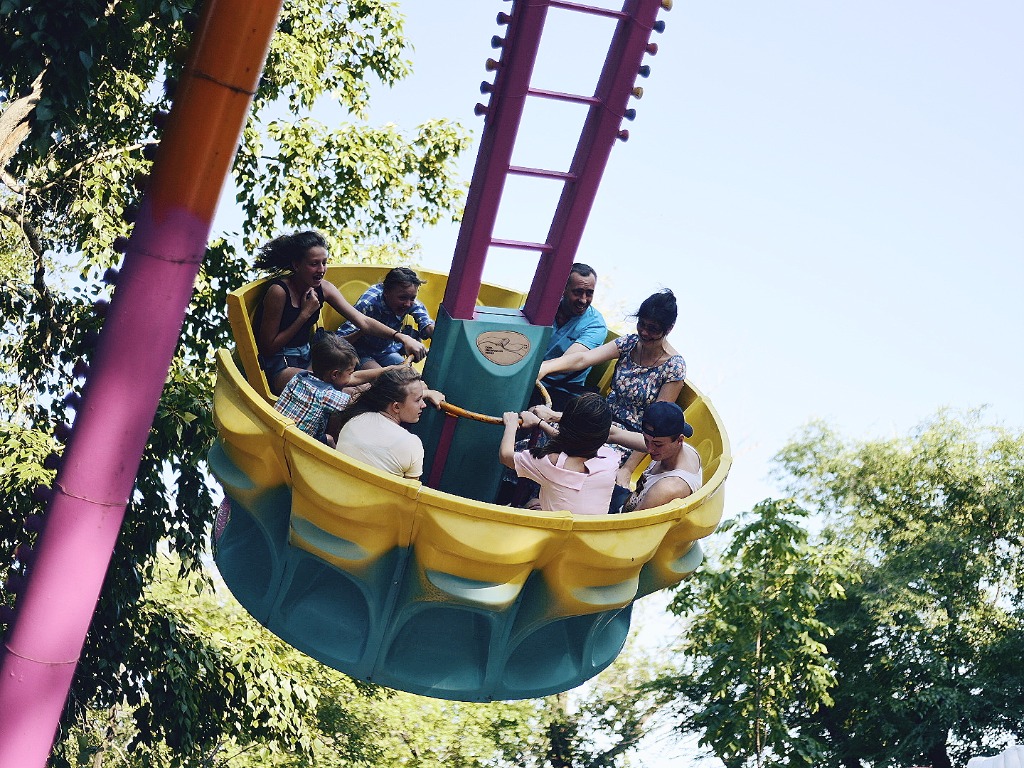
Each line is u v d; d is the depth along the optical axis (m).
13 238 10.72
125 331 2.79
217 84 2.71
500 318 3.74
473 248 3.55
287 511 3.49
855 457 20.11
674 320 4.34
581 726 19.66
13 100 7.46
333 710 15.98
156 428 9.23
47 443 9.27
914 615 17.36
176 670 9.95
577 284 4.77
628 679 19.97
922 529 18.56
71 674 2.90
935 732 17.12
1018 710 16.94
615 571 3.30
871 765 17.83
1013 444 19.14
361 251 12.42
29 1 6.11
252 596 3.63
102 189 9.45
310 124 11.12
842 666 18.03
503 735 17.91
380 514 3.13
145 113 9.84
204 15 2.72
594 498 3.49
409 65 12.26
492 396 3.74
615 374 4.55
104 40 7.00
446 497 3.07
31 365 10.26
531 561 3.20
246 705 10.63
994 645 17.30
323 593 3.47
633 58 3.39
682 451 3.90
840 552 13.27
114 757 13.49
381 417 3.45
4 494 8.82
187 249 2.80
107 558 2.88
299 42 10.98
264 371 4.59
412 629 3.37
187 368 10.41
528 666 3.53
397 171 11.91
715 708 14.56
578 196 3.56
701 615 14.08
